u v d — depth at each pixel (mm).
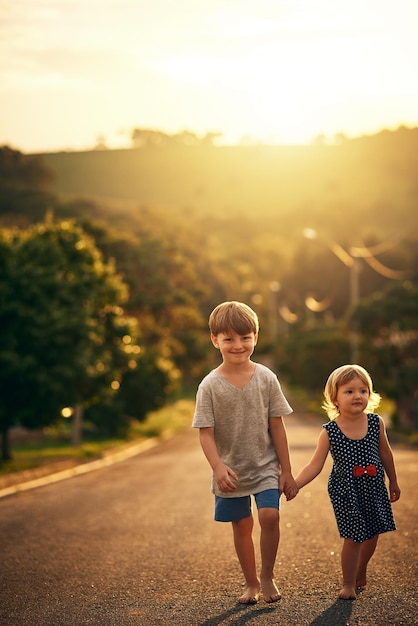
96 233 52281
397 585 6805
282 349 91125
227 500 6527
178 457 28703
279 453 6547
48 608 6539
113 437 46625
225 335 6441
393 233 181375
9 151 165500
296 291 144750
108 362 29125
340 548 8633
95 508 13297
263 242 178500
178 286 60188
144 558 8617
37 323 25938
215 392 6434
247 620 5820
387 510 6516
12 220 109250
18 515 12742
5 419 27188
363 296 119625
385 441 6594
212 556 8555
